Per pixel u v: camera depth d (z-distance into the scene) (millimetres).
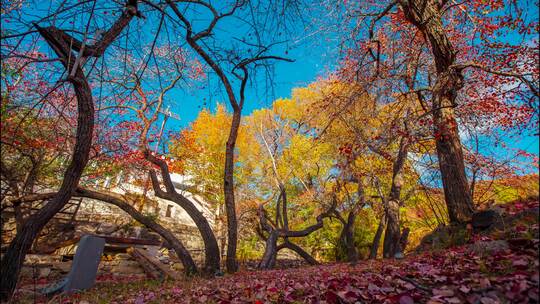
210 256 7785
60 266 8773
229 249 8039
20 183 8297
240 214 16906
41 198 7988
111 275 8953
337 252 15977
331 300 2836
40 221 4699
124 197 14797
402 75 8180
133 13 4820
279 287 3945
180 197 8438
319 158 15656
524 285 2047
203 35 6184
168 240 8000
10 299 4277
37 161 7582
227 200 8211
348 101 7641
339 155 9211
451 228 6078
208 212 21156
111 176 13164
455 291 2449
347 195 12297
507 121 7387
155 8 5207
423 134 7047
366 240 15133
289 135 16578
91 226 12656
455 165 6508
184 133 15805
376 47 9281
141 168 13055
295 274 5855
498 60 7250
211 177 18250
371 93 8031
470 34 8320
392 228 9641
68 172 4984
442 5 7352
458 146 6754
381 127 7293
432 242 6367
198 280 6355
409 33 9273
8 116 4324
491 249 3420
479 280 2504
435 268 3342
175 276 7879
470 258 3383
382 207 10773
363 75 8727
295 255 20234
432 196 8375
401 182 9875
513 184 6641
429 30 7324
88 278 6410
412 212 12914
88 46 4812
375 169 10805
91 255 6570
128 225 13414
